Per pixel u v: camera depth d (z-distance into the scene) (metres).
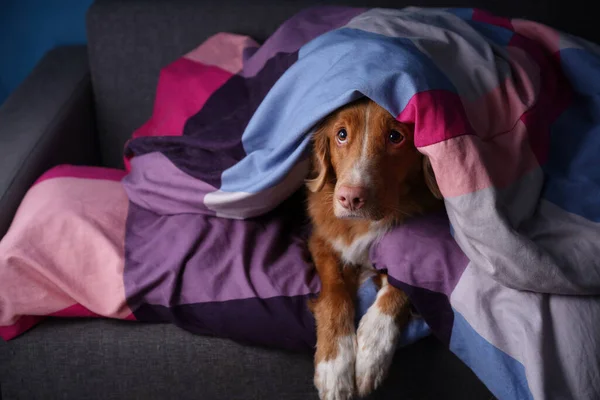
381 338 1.54
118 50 2.40
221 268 1.67
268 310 1.61
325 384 1.52
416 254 1.58
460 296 1.52
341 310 1.59
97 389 1.74
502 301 1.49
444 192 1.48
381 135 1.55
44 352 1.71
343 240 1.74
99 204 1.84
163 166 1.87
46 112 2.23
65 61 2.57
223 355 1.69
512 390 1.46
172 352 1.69
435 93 1.48
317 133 1.65
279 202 1.80
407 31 1.72
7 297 1.64
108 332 1.69
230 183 1.76
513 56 1.79
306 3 2.39
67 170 1.99
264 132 1.75
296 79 1.69
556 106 1.81
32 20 2.72
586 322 1.44
